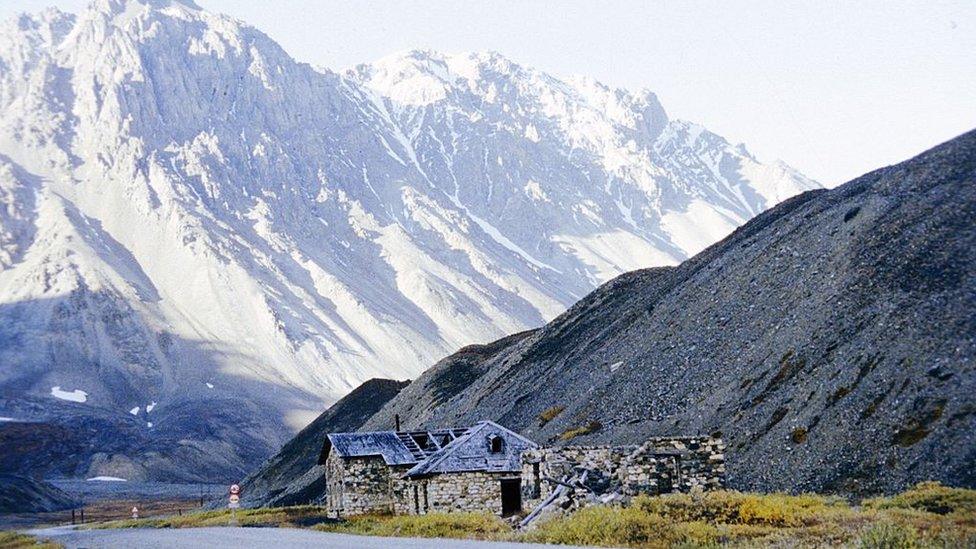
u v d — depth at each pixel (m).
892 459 49.59
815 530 35.81
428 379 142.88
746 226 114.69
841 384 58.28
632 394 82.25
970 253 62.59
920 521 36.47
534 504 52.75
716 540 35.25
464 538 43.91
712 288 91.62
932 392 52.16
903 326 59.25
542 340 125.44
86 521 159.00
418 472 61.84
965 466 45.94
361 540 47.09
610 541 37.06
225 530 70.88
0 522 162.12
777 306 76.00
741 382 68.69
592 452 49.03
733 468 57.56
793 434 57.09
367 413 152.38
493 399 113.75
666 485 46.91
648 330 95.44
